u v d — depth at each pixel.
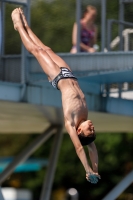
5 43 35.41
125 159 69.44
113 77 36.69
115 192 44.06
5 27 35.56
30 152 43.94
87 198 73.44
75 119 24.45
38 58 25.97
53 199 73.31
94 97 38.38
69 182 72.50
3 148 74.50
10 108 36.56
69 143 70.38
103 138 68.25
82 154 23.56
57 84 25.38
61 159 70.94
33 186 73.31
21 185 74.56
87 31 36.56
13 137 74.50
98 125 47.03
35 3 36.53
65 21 37.19
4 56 35.38
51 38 36.94
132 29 38.62
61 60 26.00
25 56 34.50
